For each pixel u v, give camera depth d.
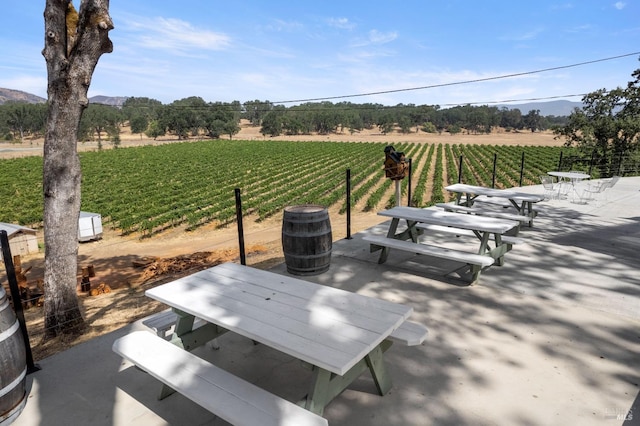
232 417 1.95
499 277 4.73
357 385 2.77
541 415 2.40
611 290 4.28
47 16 3.63
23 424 2.46
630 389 2.63
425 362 3.01
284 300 2.69
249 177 26.23
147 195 20.56
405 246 4.92
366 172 25.81
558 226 7.23
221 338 3.47
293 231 4.81
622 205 9.26
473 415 2.42
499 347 3.19
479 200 8.68
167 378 2.29
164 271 8.57
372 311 2.48
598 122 25.48
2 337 2.41
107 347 3.38
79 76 3.84
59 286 4.04
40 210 17.20
